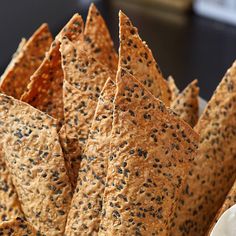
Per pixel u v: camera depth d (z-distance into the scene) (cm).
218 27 119
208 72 107
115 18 121
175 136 41
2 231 43
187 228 45
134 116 40
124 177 40
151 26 120
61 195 44
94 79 45
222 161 47
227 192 47
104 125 42
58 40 47
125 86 40
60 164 44
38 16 135
